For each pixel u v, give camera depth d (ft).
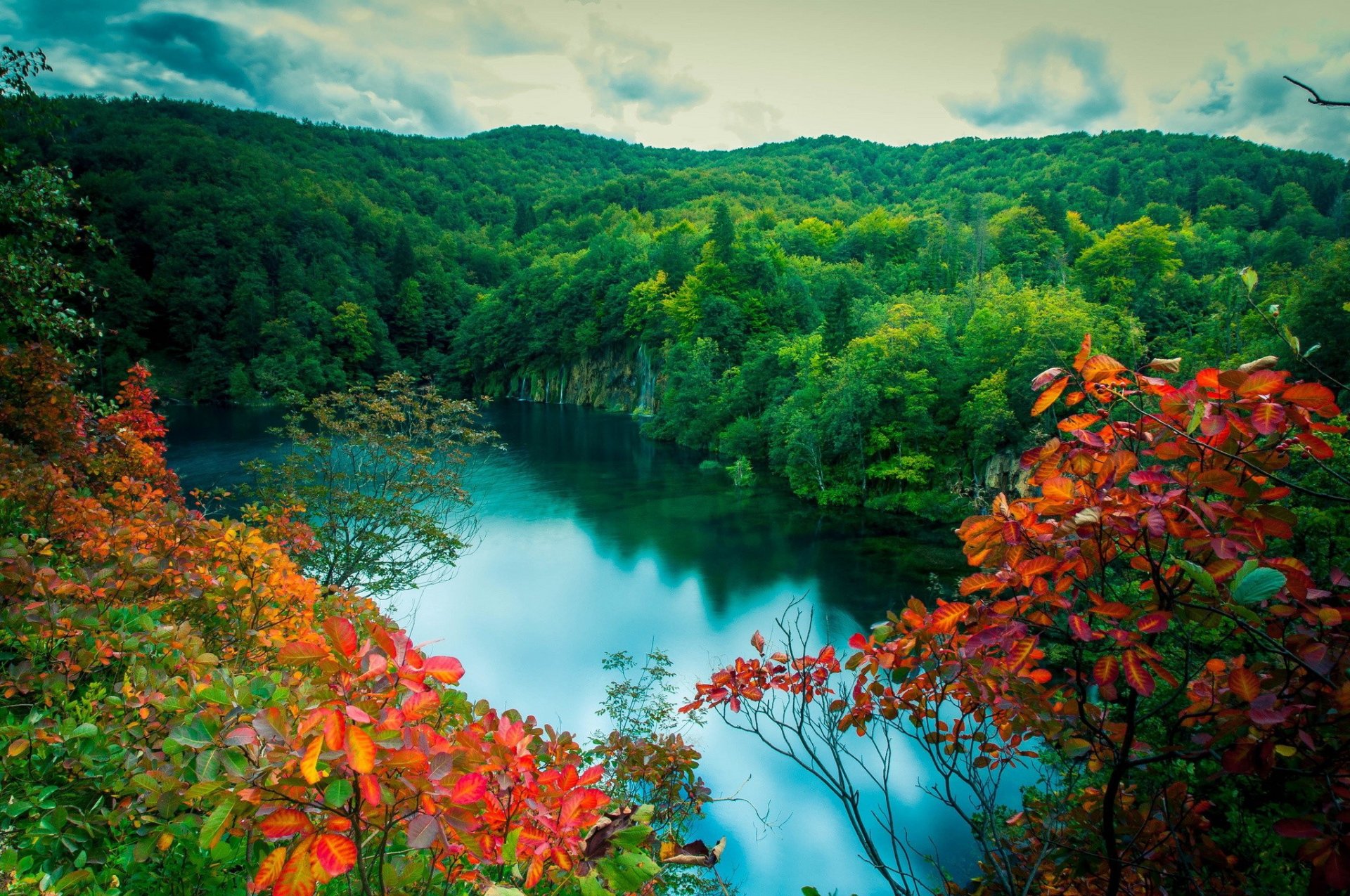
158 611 16.02
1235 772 6.56
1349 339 81.41
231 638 16.90
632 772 22.40
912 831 41.68
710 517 120.88
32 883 8.12
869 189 608.19
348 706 5.05
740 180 572.51
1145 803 10.06
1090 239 295.89
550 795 7.06
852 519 120.67
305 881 4.94
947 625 7.64
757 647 11.37
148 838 9.77
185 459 137.90
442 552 58.65
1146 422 7.14
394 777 5.61
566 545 103.40
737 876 38.45
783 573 91.97
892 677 9.10
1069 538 7.11
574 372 306.76
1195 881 8.66
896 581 88.99
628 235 407.23
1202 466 6.79
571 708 57.16
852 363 139.85
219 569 17.11
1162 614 6.55
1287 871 11.47
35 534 19.45
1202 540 6.31
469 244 507.71
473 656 66.54
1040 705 7.74
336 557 52.65
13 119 29.81
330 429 56.59
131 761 10.28
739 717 55.36
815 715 45.88
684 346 228.63
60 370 30.55
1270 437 6.61
